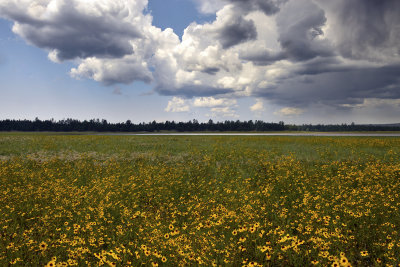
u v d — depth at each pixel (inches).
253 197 348.5
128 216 278.7
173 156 771.4
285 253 195.6
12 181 421.7
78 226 223.6
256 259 193.5
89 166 594.2
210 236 215.6
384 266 184.5
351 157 695.1
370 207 277.1
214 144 1130.0
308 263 183.5
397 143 995.3
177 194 389.4
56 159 648.4
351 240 211.3
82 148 969.5
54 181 431.5
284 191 386.0
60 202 321.7
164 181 445.1
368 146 942.4
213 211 279.1
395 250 197.5
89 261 189.3
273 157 727.7
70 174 501.7
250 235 219.3
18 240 217.3
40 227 243.4
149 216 278.4
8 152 802.8
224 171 542.3
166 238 205.3
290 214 273.3
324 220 233.6
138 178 458.0
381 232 227.8
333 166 577.0
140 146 1054.4
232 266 180.5
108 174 506.3
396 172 476.1
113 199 344.5
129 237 237.8
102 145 1081.4
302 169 535.2
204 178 487.5
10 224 260.1
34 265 186.1
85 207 299.0
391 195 320.8
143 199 370.3
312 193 366.6
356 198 316.2
